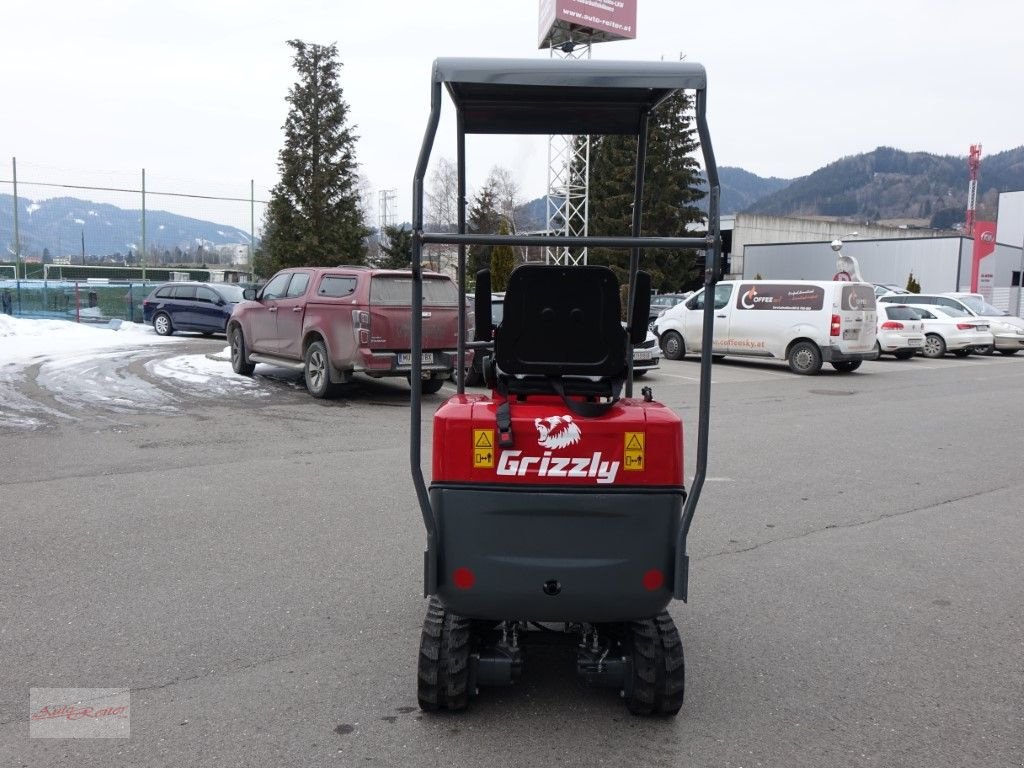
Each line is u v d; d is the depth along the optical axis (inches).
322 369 466.3
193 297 900.6
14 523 233.9
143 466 305.1
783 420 441.4
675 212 1529.3
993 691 148.6
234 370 561.3
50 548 213.3
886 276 1742.1
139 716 134.1
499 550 127.3
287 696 141.3
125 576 194.9
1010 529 247.9
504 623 138.7
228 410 430.6
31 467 301.4
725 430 407.2
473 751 126.0
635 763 123.8
